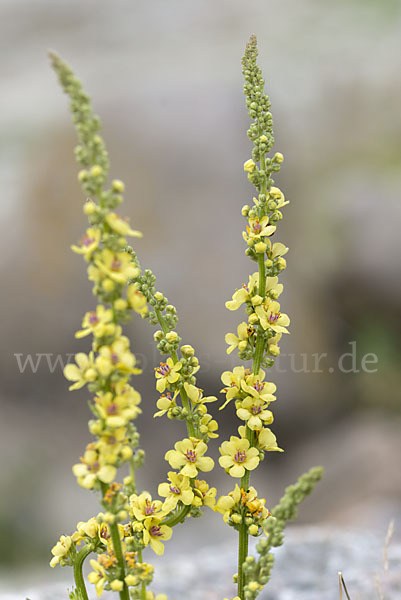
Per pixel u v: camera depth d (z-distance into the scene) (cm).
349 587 281
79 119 117
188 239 760
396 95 1084
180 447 140
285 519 122
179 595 287
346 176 970
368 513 544
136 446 135
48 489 737
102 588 124
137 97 823
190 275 747
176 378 143
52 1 1411
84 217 788
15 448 765
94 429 117
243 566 126
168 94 827
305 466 748
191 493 137
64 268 779
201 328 726
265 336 141
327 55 1183
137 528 137
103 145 118
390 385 821
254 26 1312
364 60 1164
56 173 807
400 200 909
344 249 883
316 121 1040
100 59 1202
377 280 862
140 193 778
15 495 726
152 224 768
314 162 995
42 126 944
